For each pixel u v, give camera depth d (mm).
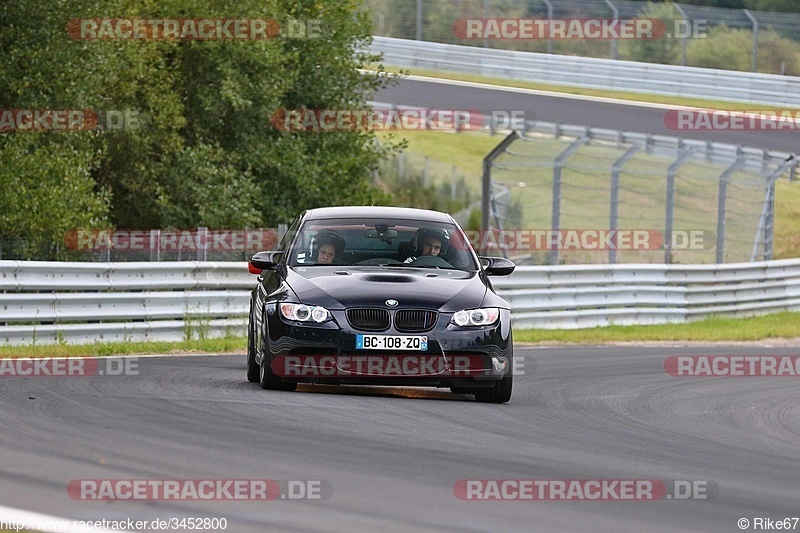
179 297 49500
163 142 80062
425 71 143500
